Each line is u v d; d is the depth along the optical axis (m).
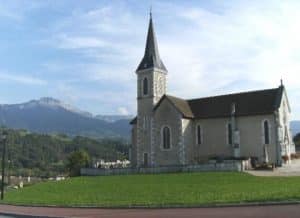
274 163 56.22
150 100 67.75
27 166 163.88
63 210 30.81
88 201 35.56
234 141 60.53
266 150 58.22
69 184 51.16
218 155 62.12
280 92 60.06
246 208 25.81
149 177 51.00
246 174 46.75
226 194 33.19
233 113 61.22
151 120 66.81
